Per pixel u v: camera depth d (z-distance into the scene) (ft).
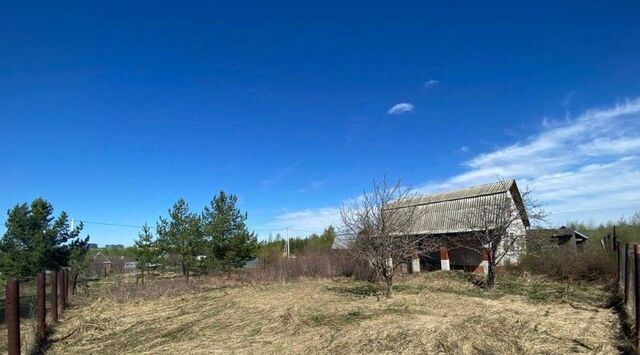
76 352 33.78
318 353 28.27
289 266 86.53
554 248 70.38
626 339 28.66
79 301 62.49
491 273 57.82
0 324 46.34
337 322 36.83
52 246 80.18
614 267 60.95
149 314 50.11
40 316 37.32
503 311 38.09
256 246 95.25
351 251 61.98
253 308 47.16
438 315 36.32
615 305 43.27
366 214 49.42
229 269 90.89
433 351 26.00
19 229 78.64
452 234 87.86
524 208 66.90
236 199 94.53
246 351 30.35
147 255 87.92
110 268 103.24
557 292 53.21
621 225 130.52
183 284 76.13
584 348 27.53
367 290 58.39
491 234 59.52
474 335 28.53
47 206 81.46
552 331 31.48
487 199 86.58
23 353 31.09
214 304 53.72
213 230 90.68
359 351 27.43
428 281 65.92
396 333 29.32
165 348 32.86
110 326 43.42
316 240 156.25
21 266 76.69
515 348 27.25
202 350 31.37
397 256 49.52
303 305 45.55
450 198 93.35
